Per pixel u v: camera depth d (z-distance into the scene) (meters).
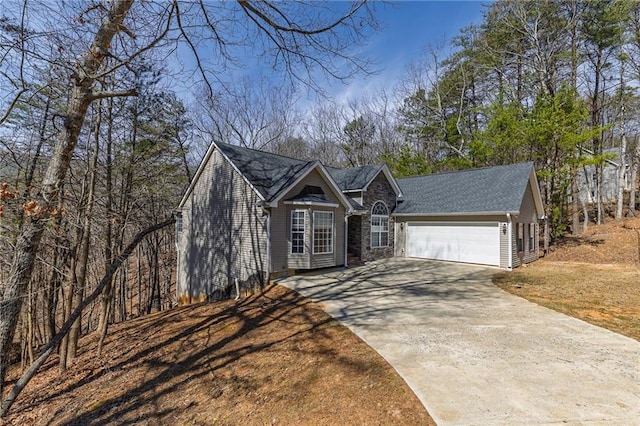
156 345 8.66
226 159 13.82
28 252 5.60
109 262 9.99
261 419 4.35
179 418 4.97
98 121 9.47
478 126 27.77
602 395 4.02
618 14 18.27
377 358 5.34
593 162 16.45
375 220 17.12
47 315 10.91
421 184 19.48
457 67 27.47
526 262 15.41
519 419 3.56
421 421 3.62
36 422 6.36
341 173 18.80
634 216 22.84
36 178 8.50
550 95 18.08
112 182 11.93
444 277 12.34
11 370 10.69
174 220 7.58
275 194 11.91
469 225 15.27
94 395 6.75
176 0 5.91
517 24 21.97
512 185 14.81
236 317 9.25
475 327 6.71
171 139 14.94
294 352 6.18
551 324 6.80
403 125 31.14
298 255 12.68
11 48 5.57
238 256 13.08
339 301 9.18
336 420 3.93
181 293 16.30
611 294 9.17
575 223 20.48
